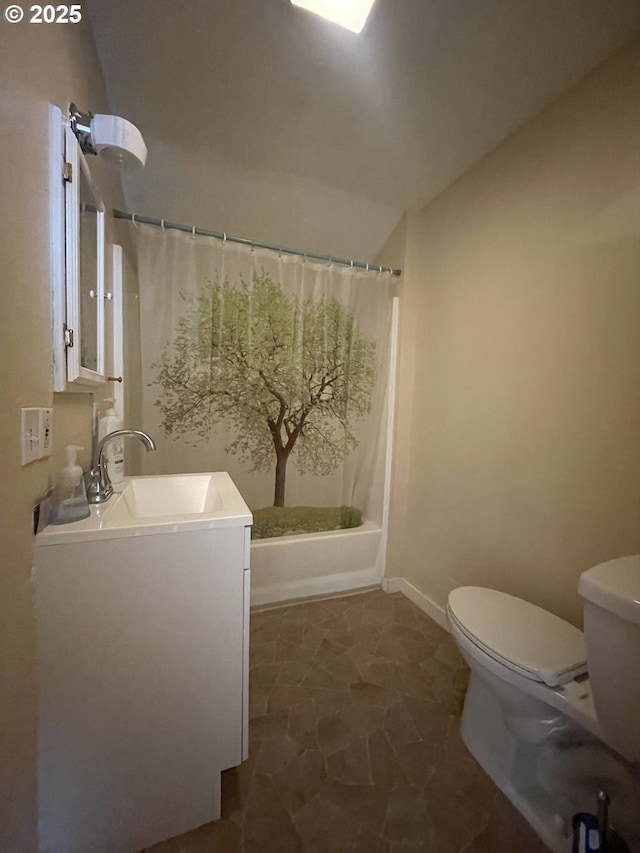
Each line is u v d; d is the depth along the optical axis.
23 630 0.73
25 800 0.75
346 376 2.18
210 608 0.92
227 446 1.94
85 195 1.04
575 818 0.89
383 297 2.20
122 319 1.56
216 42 1.21
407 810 1.01
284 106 1.46
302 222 2.12
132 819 0.90
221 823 0.97
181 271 1.78
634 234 1.15
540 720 1.02
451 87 1.35
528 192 1.49
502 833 0.96
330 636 1.79
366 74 1.31
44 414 0.79
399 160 1.75
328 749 1.19
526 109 1.44
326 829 0.96
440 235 1.99
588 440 1.27
